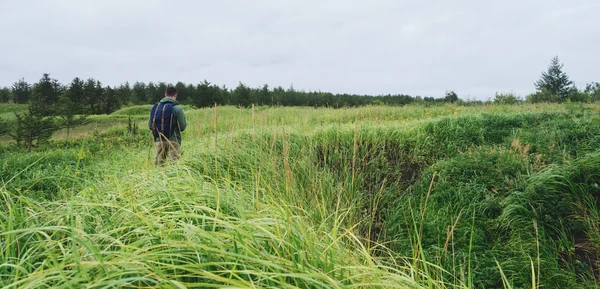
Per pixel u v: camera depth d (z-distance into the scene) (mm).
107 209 2551
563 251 3223
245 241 1986
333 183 4969
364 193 4863
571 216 3494
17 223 2080
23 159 7875
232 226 1895
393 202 4508
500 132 6219
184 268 1577
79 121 18828
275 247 1990
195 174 4180
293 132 6910
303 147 5859
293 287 1579
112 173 4523
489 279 3029
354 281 2021
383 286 1934
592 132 5109
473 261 3238
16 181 4852
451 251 3414
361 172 5301
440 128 6680
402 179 5273
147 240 1966
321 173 4996
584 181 3846
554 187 3832
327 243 2404
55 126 16688
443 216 3902
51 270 1483
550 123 6098
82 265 1538
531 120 6797
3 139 20828
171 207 2369
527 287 2846
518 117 6977
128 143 12930
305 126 7852
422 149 5926
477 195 4070
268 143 6238
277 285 1778
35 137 15938
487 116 7242
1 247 1775
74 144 14578
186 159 5012
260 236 2115
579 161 4098
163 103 5691
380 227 4164
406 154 5953
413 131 6656
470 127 6590
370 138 6496
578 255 3188
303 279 1745
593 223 3338
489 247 3432
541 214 3564
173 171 3867
